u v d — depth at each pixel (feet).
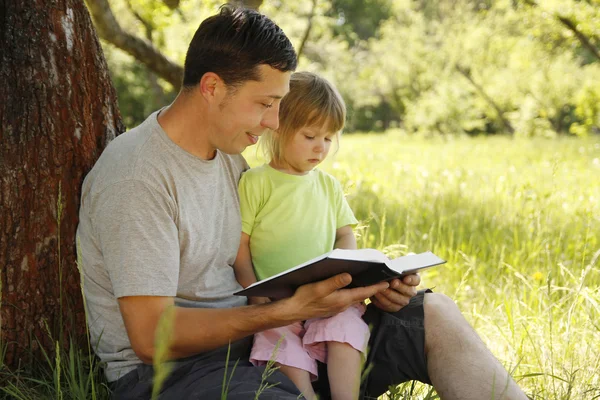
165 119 7.83
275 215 9.30
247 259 9.23
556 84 85.20
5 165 8.59
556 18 56.24
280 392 7.04
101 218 7.32
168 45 33.17
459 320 8.07
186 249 7.79
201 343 7.24
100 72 9.32
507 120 98.22
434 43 105.50
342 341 8.00
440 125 97.30
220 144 7.97
